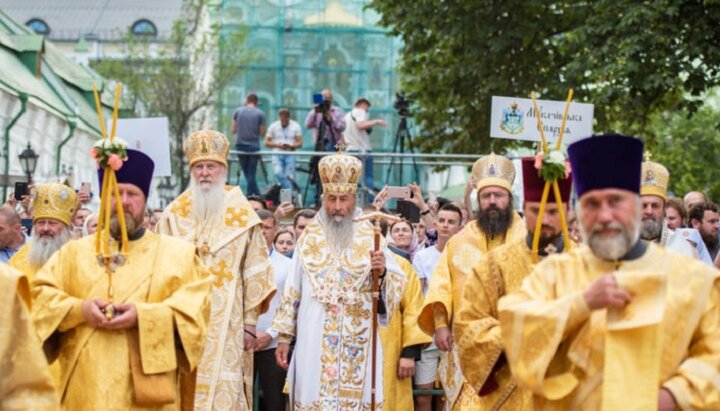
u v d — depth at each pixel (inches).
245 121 692.1
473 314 232.8
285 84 1055.6
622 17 725.9
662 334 188.1
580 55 747.4
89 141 1195.3
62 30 2581.2
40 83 1022.4
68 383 243.6
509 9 797.9
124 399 240.8
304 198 663.8
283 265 380.2
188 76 1544.0
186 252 256.1
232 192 344.2
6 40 988.6
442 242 378.6
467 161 675.4
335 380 329.1
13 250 347.9
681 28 716.7
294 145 714.8
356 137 669.3
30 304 184.7
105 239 247.9
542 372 188.2
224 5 1064.2
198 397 322.7
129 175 251.0
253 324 337.4
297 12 1061.8
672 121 1384.1
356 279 333.1
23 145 884.6
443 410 378.9
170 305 244.7
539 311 189.0
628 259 193.0
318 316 331.6
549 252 232.1
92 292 247.0
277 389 372.8
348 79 1050.1
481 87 821.9
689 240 367.6
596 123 815.1
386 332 344.5
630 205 191.0
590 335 192.5
